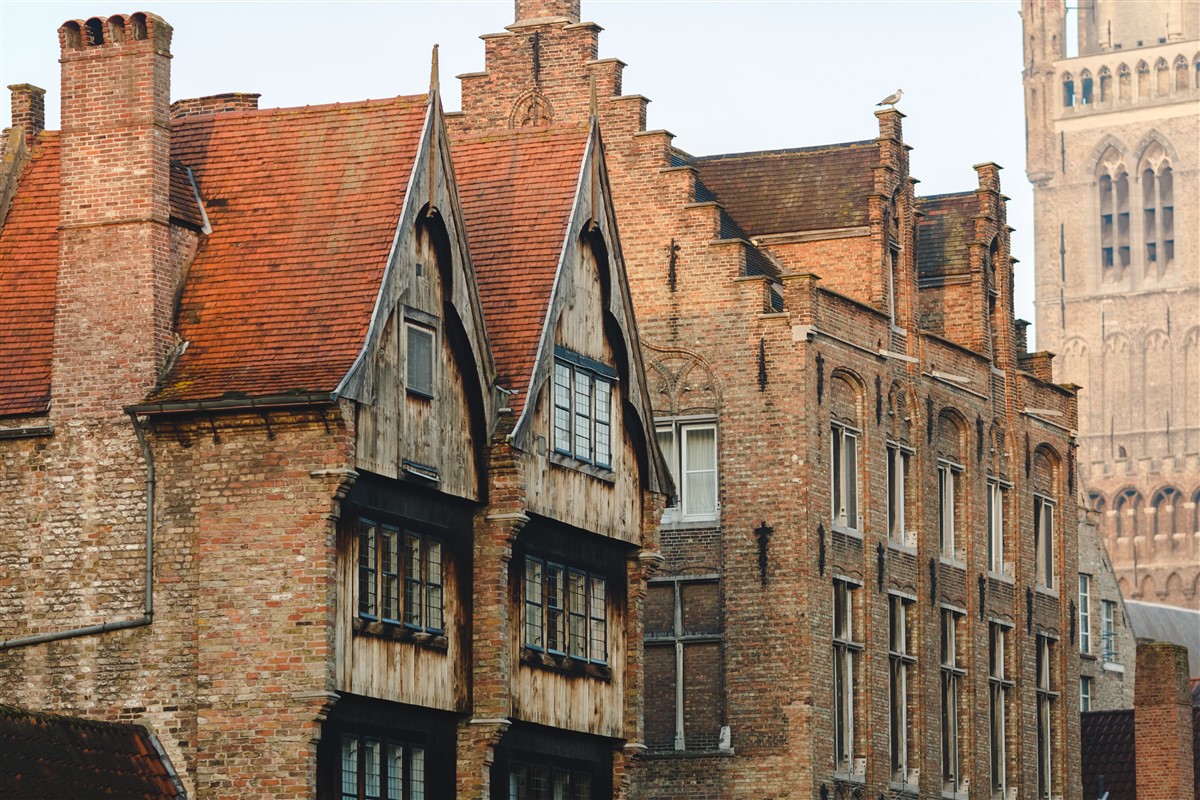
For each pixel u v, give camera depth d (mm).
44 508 53469
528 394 56281
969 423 79188
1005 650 81562
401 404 53469
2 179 57312
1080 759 86688
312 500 51438
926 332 76750
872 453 73375
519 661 56656
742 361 71062
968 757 77688
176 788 51281
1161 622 141000
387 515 53281
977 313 80750
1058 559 85312
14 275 56094
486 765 55438
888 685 73312
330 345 52656
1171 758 84688
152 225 54094
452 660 55094
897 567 74375
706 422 71500
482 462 56125
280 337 53250
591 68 74188
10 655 53062
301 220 55250
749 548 70438
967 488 78938
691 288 71938
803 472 70062
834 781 70250
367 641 52406
